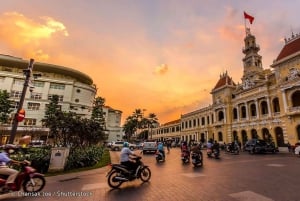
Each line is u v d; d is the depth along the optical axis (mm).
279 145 31469
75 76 59031
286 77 30578
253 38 43250
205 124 51781
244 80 41125
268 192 6707
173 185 7969
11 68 51906
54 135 17312
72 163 12711
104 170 12484
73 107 52000
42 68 54281
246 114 38656
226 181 8539
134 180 9047
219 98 47281
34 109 46750
